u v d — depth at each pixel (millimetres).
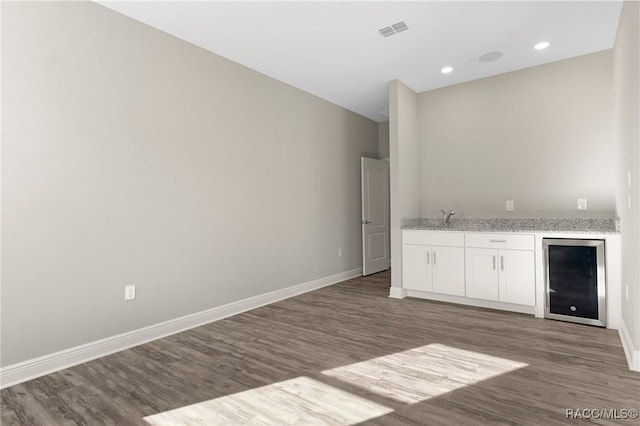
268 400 1865
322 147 4805
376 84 4285
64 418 1733
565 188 3584
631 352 2213
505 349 2496
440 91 4414
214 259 3330
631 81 2254
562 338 2691
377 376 2115
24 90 2178
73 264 2385
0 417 1749
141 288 2764
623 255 2709
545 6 2656
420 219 4543
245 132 3676
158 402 1864
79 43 2430
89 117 2471
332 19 2812
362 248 5578
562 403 1778
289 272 4211
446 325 3047
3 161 2100
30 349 2189
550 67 3668
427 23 2893
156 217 2867
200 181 3213
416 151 4559
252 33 3016
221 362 2355
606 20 2848
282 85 4160
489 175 4062
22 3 2178
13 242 2131
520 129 3850
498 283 3455
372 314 3416
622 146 2723
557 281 3145
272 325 3127
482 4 2627
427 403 1809
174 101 3012
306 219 4496
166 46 2967
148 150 2816
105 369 2273
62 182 2336
